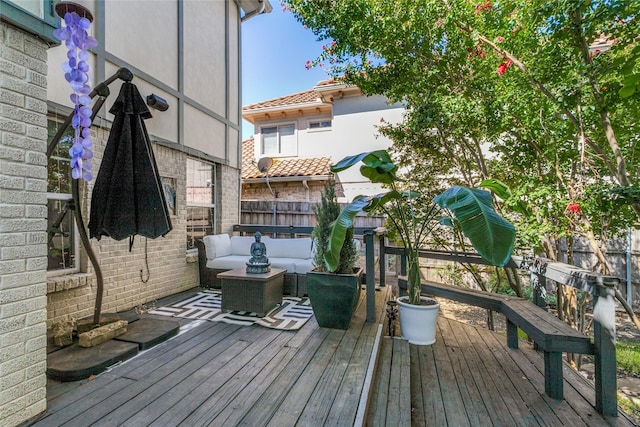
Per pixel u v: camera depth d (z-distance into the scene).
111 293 3.76
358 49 4.03
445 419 2.31
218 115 5.99
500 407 2.46
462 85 3.77
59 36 1.94
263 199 9.20
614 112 2.79
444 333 4.01
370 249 3.53
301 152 9.69
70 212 3.41
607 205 2.81
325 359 2.58
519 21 2.93
